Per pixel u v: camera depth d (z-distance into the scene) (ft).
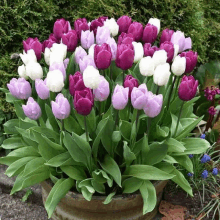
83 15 5.78
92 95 3.30
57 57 3.69
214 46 7.23
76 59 3.92
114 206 3.78
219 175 5.06
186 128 3.96
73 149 3.64
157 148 3.68
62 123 3.64
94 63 3.71
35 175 3.72
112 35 4.26
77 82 3.34
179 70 3.52
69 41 4.03
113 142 3.81
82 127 3.79
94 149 3.75
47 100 4.11
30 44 4.01
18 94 3.73
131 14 5.77
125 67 3.56
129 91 3.46
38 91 3.55
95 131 3.84
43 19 5.68
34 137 3.82
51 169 3.89
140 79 4.18
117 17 5.78
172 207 4.78
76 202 3.78
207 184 4.98
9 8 5.39
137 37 4.17
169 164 3.84
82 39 4.10
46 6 5.55
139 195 3.78
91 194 3.60
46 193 4.34
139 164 3.86
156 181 3.88
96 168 3.87
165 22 5.95
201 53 6.63
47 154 3.77
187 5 6.06
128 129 3.80
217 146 5.52
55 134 3.88
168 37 4.14
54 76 3.33
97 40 4.08
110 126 3.67
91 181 3.65
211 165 5.22
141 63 3.53
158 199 4.50
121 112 3.87
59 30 4.23
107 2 5.67
